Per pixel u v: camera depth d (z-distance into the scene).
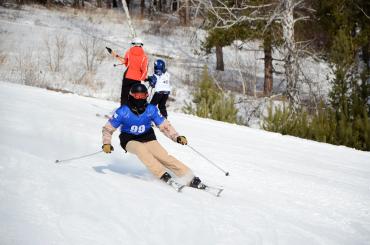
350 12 34.62
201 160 12.66
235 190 9.88
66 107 19.66
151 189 8.25
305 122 24.91
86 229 5.71
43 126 14.18
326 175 13.20
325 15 34.66
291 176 11.97
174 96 36.28
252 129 22.38
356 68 28.27
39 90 24.72
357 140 23.66
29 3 60.62
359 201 10.17
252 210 8.12
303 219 8.36
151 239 5.88
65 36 46.88
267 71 38.81
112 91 33.78
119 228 5.97
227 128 21.38
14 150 8.99
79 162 10.14
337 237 7.52
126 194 7.46
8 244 4.88
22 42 43.16
